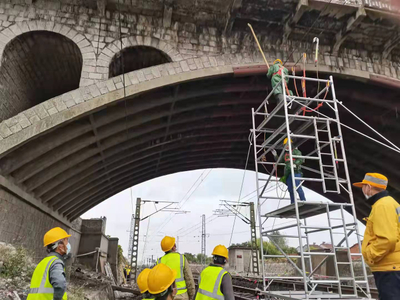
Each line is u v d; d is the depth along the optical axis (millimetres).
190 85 14914
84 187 21000
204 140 22109
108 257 39781
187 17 14383
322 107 17797
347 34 14930
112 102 12664
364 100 16984
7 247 11141
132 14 14141
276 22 14680
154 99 14773
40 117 11789
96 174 20016
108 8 13891
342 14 14180
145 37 13961
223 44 14633
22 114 11648
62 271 3867
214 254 4594
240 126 20859
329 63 15461
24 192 14156
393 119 18156
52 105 12039
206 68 14008
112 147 17859
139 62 15320
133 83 13055
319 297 6109
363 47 16203
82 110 12266
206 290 4293
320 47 15680
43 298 3752
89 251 31797
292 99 8297
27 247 15328
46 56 14594
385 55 16203
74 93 12414
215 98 16750
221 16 14336
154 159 23141
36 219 16547
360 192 25422
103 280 22141
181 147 23234
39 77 15727
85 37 13367
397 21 14336
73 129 13469
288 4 13750
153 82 13250
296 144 10320
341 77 15656
